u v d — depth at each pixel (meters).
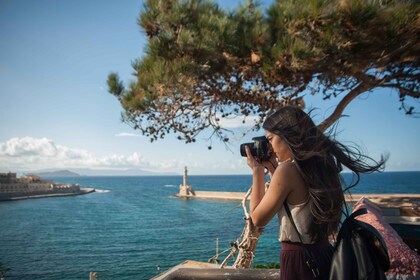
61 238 45.47
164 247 37.50
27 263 32.41
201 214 66.19
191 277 1.90
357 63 6.56
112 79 7.97
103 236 46.19
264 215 1.54
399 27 5.62
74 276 27.86
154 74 6.71
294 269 1.53
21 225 58.25
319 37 5.94
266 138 1.75
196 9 6.59
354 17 5.44
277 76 6.53
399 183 145.88
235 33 6.54
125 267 30.06
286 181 1.51
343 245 1.46
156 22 6.46
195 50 6.47
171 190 168.62
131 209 81.00
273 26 6.40
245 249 5.35
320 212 1.47
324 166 1.52
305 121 1.61
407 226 4.62
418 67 7.91
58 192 140.75
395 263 1.94
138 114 7.60
